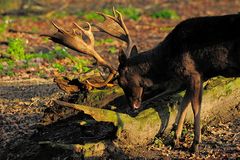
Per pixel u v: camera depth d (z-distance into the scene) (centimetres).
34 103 1733
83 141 1269
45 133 1356
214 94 1366
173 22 4309
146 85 1331
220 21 1230
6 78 2180
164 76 1311
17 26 4041
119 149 1231
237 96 1398
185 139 1288
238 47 1208
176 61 1262
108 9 4925
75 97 1402
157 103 1327
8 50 2642
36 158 1291
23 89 1962
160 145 1264
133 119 1252
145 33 3738
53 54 2636
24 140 1388
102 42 3216
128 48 1390
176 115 1306
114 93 1381
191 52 1244
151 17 4569
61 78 1413
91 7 5325
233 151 1225
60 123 1365
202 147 1255
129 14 4659
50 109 1377
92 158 1212
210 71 1255
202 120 1358
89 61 2522
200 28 1240
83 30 1371
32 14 4800
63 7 5244
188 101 1265
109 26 1420
